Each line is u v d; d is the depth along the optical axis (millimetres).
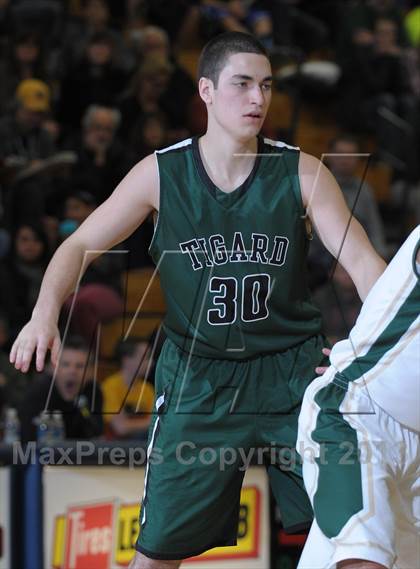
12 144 14383
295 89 17578
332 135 17750
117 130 15328
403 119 17422
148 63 15445
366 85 17688
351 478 5211
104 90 15664
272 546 8156
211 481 5754
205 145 5684
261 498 8156
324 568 5195
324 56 19109
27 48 15609
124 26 18188
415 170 16984
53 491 7949
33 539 7883
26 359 5434
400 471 5340
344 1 19562
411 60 17984
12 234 12938
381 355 5340
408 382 5289
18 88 14953
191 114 15109
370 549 5008
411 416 5332
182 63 18219
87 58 15695
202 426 5746
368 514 5102
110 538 8023
